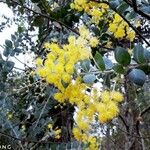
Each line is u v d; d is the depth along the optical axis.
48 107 0.75
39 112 0.75
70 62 0.39
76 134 0.47
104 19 0.57
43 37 0.85
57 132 0.74
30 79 0.65
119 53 0.36
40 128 0.74
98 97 0.40
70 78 0.40
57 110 0.87
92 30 0.60
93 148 0.61
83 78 0.39
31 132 0.73
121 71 0.36
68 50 0.40
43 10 0.64
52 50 0.40
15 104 0.83
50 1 0.74
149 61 0.36
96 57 0.38
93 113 0.40
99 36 0.59
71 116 0.87
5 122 0.72
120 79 0.42
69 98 0.41
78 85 0.41
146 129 1.62
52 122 0.77
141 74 0.35
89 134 0.52
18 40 0.75
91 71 0.40
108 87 0.40
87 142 0.61
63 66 0.39
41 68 0.41
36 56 0.72
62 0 0.78
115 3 0.45
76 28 0.64
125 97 0.97
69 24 0.64
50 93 0.72
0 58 0.73
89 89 0.41
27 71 0.65
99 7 0.54
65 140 0.84
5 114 0.73
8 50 0.74
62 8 0.61
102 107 0.37
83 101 0.41
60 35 0.74
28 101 0.83
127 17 0.50
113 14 0.55
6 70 0.72
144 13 0.43
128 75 0.36
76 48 0.40
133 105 1.01
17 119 0.78
